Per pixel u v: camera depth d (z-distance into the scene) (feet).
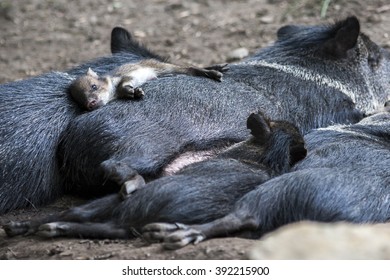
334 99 44.75
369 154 37.88
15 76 60.59
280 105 43.27
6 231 35.50
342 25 47.21
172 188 34.04
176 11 71.15
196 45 63.87
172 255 31.37
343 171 35.70
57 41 67.05
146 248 32.30
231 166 35.86
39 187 39.58
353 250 29.40
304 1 68.18
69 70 44.52
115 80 41.19
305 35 47.67
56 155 40.01
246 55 60.70
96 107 39.93
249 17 67.97
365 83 46.85
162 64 43.37
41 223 35.42
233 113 41.55
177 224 32.58
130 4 73.51
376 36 59.67
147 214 33.76
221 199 34.19
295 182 34.50
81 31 68.74
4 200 38.88
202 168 35.65
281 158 36.88
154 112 40.06
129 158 38.22
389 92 48.24
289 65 45.91
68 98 41.01
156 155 38.93
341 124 43.75
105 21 70.28
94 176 39.01
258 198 33.88
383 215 35.24
